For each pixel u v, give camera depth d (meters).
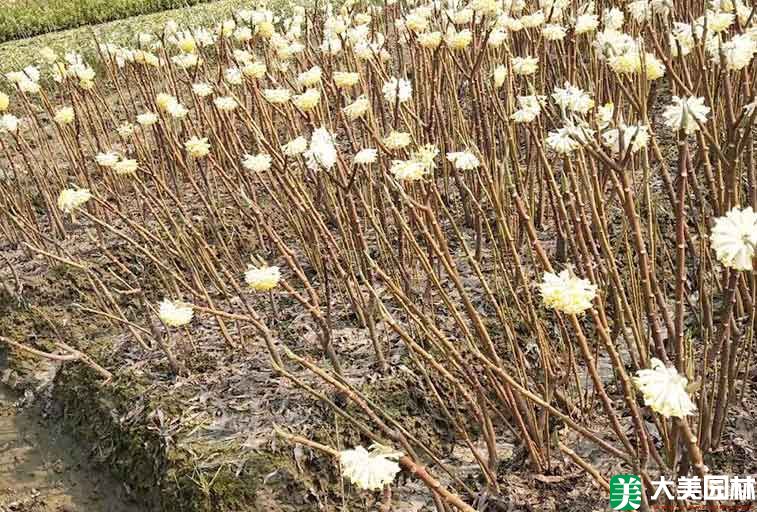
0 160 5.32
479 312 2.96
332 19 4.27
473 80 3.20
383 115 4.07
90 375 3.12
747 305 2.27
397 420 2.54
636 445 2.31
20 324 3.62
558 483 2.27
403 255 3.13
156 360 3.08
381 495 2.35
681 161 1.62
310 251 3.33
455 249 3.45
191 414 2.73
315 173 3.11
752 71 3.24
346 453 1.46
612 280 1.94
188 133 4.53
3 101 3.95
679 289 1.69
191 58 3.96
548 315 2.88
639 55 2.17
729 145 1.92
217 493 2.37
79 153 4.25
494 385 2.16
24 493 2.87
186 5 9.48
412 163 2.11
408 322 2.89
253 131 3.08
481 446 2.50
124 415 2.87
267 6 7.58
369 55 3.51
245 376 2.87
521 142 4.09
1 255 4.16
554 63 4.30
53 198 4.49
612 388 2.59
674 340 1.87
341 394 2.63
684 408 1.32
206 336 3.18
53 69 5.09
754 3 2.72
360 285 3.23
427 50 3.80
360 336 2.97
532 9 4.18
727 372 2.17
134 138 4.34
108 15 9.84
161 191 3.79
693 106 1.76
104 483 2.83
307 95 2.71
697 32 2.52
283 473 2.39
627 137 1.93
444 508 2.05
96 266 3.82
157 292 3.56
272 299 3.17
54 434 3.12
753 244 1.32
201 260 3.35
